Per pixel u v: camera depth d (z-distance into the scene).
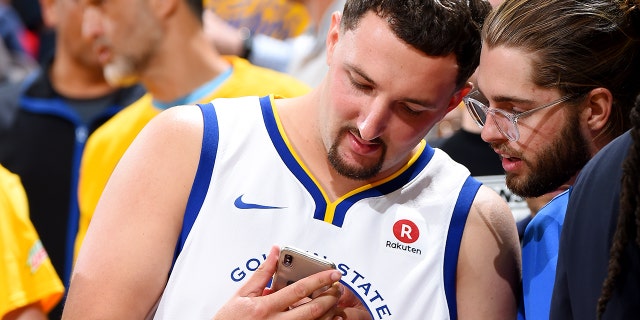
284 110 5.27
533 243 5.16
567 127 4.76
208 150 5.00
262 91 7.82
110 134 8.14
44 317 6.31
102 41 8.06
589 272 3.90
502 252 5.17
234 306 4.55
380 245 5.04
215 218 4.93
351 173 4.91
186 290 4.85
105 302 4.74
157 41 7.82
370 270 5.00
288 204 5.02
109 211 4.93
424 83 4.63
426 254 5.05
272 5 12.27
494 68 4.73
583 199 3.98
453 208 5.14
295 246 4.96
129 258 4.80
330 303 4.62
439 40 4.58
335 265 4.80
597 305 3.73
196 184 4.95
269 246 4.94
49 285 6.29
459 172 5.30
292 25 12.25
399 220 5.08
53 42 14.54
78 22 9.34
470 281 5.06
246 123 5.14
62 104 9.48
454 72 4.73
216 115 5.13
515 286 5.22
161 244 4.86
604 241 3.82
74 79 9.63
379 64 4.60
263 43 11.16
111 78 8.12
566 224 4.11
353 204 5.08
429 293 5.00
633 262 3.70
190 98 7.86
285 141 5.11
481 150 7.34
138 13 7.76
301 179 5.07
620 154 3.85
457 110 9.02
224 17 12.33
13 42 14.27
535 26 4.68
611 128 4.80
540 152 4.80
